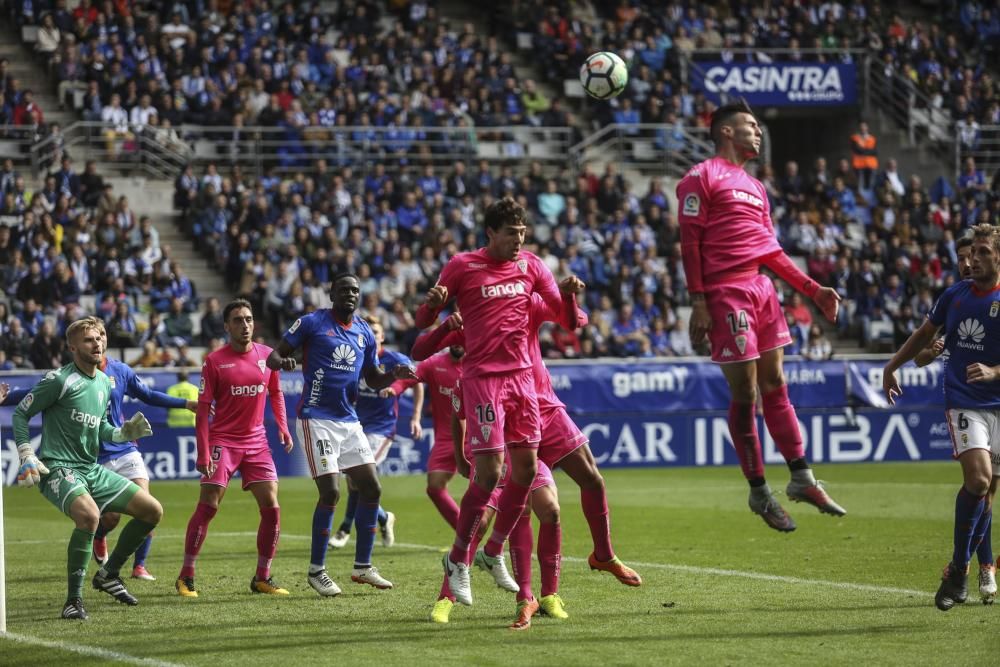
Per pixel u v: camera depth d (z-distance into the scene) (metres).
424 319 19.81
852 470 54.75
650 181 74.88
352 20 78.88
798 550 29.55
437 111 74.12
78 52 72.44
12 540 34.19
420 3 81.31
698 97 78.75
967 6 91.44
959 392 21.19
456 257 20.17
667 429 57.78
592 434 56.97
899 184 75.88
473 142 73.69
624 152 77.12
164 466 52.69
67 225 61.22
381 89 73.81
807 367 58.56
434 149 73.25
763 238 19.55
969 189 75.50
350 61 76.38
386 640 19.20
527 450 19.98
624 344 60.97
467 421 20.12
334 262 61.56
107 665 17.42
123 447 26.06
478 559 20.78
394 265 62.09
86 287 59.66
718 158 19.95
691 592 23.58
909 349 22.41
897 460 59.31
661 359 57.78
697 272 19.45
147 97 69.75
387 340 59.31
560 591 23.92
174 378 52.66
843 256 68.88
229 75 71.88
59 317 57.09
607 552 21.09
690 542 31.41
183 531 36.09
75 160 69.75
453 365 28.28
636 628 19.95
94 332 22.00
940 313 21.72
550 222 68.50
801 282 19.59
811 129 86.81
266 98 71.81
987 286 21.03
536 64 83.31
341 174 68.25
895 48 85.31
